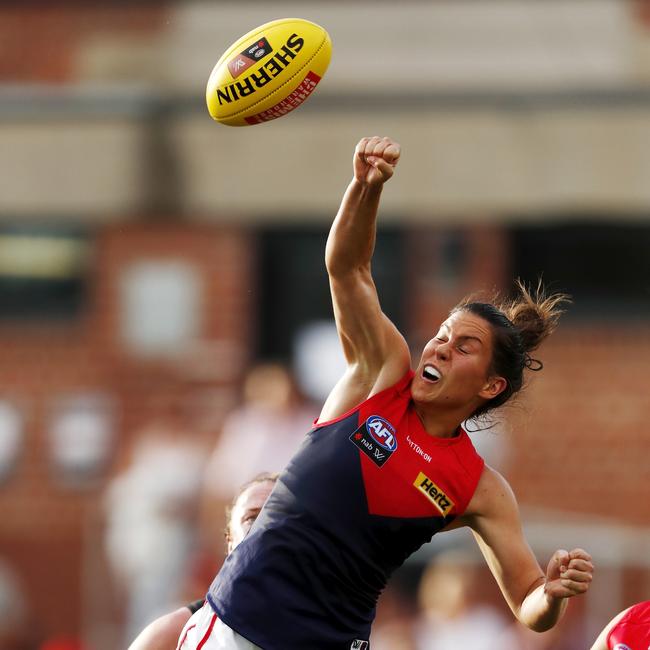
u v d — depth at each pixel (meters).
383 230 37.81
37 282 38.75
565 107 29.23
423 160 29.42
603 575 30.55
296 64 16.05
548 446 36.59
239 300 38.09
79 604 36.56
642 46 30.72
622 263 37.47
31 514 37.31
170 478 32.91
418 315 37.50
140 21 34.69
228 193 30.14
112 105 30.78
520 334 15.44
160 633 16.48
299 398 33.38
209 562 30.73
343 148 29.72
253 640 14.70
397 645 30.20
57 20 36.09
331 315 38.66
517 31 31.17
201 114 30.50
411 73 31.02
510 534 15.38
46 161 30.75
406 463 14.91
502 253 37.44
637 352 37.06
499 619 30.45
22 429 37.88
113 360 38.16
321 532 14.77
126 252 38.44
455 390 15.02
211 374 37.88
